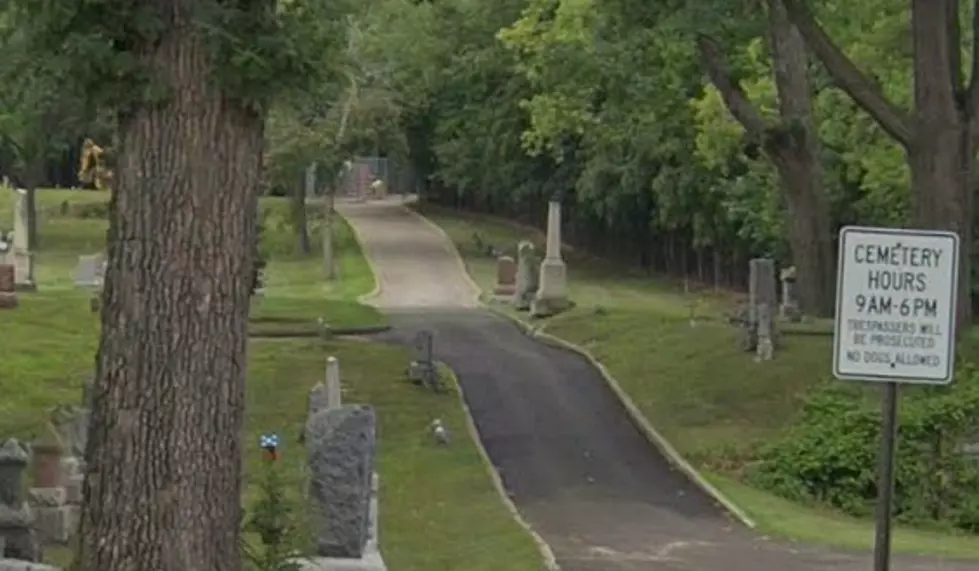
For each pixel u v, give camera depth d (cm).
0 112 3481
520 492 3462
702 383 4550
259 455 3378
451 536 2789
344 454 1988
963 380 3756
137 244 1296
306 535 1858
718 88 5091
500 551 2633
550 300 6756
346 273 9006
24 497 2241
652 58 5297
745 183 7481
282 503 1898
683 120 6456
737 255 8456
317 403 3050
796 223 5284
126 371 1295
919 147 4122
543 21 6150
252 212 1327
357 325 6091
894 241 1358
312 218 11325
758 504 3397
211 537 1306
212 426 1304
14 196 9938
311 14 1360
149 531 1288
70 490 2647
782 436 3888
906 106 5075
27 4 1277
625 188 8962
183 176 1294
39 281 7938
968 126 4122
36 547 2155
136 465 1291
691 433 4069
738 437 3991
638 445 4044
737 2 4147
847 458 3659
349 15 1870
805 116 5100
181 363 1293
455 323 6550
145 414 1291
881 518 1378
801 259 5303
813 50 4262
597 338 5744
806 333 4972
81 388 4162
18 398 4184
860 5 4900
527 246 7269
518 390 4806
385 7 9350
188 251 1294
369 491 2084
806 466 3666
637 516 3195
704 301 8019
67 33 1279
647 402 4472
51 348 5116
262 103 1296
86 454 1342
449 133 10812
